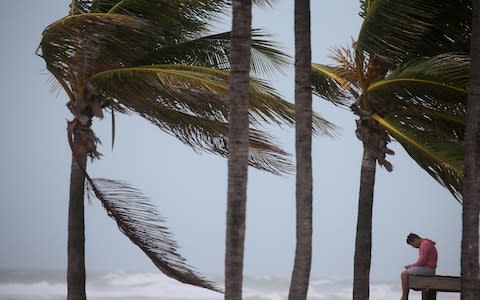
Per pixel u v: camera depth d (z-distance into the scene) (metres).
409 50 39.53
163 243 41.88
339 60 43.03
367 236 41.41
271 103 43.31
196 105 43.00
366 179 41.84
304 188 33.19
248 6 30.45
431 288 40.09
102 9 45.00
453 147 40.22
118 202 41.91
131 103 44.50
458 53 40.50
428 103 40.69
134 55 44.06
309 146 33.47
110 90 44.53
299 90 33.78
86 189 42.84
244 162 29.91
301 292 32.62
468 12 39.38
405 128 41.34
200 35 45.72
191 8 44.53
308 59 33.97
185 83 42.66
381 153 41.84
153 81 43.00
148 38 43.69
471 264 33.25
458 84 39.03
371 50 39.28
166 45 45.00
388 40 38.81
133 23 41.22
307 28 34.06
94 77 44.53
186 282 41.97
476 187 33.47
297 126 33.62
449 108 40.44
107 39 42.69
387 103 41.75
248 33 30.41
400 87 40.56
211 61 45.75
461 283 33.50
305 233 32.91
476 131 33.62
